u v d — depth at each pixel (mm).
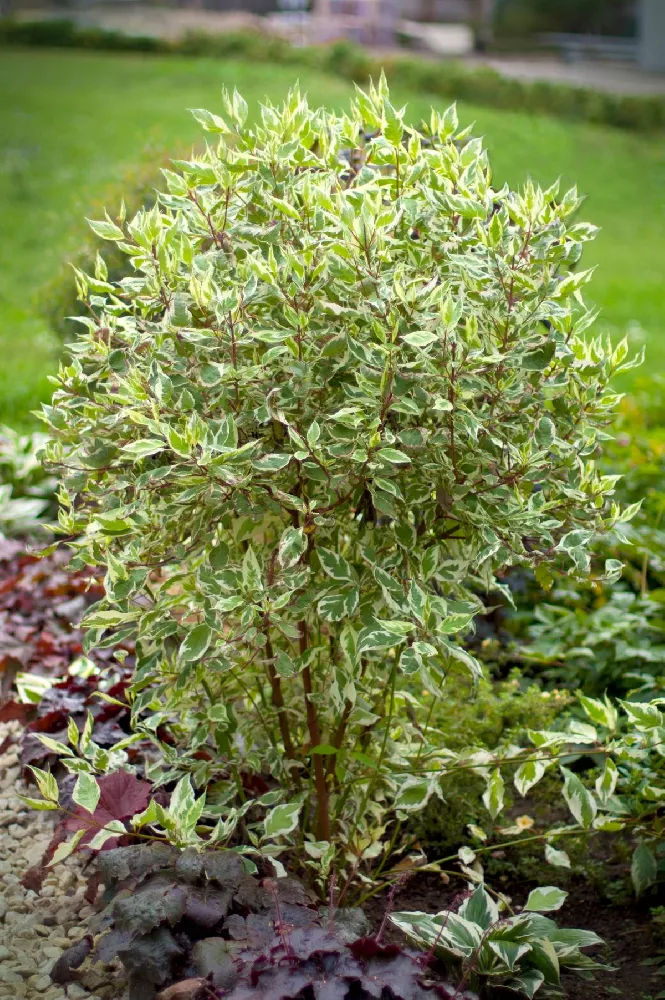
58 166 15625
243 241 2471
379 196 2387
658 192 15617
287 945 2018
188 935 2172
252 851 2404
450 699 3342
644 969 2588
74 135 17156
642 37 23266
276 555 2467
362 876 2623
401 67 20188
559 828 2771
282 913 2262
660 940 2689
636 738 2494
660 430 5656
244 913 2260
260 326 2381
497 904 2662
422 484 2412
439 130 2594
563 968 2518
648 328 10117
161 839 2422
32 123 17828
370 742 2814
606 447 5109
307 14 27094
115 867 2268
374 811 2734
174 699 2617
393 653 2824
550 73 22594
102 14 28188
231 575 2271
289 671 2324
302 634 2586
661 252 13094
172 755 2625
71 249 5453
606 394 2598
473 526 2424
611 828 2537
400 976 2002
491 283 2381
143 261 2500
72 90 20109
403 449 2365
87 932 2471
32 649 3779
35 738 3131
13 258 12055
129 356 2543
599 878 2908
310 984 1946
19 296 10719
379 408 2240
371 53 23594
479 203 2346
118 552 2572
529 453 2303
